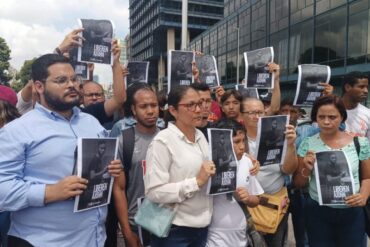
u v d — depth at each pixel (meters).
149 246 2.94
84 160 2.14
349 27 22.27
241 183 2.87
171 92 2.68
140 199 2.98
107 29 3.14
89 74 4.01
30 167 2.12
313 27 25.94
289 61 29.39
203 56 4.69
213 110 4.95
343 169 2.87
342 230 3.02
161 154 2.53
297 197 3.71
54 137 2.16
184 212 2.57
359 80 3.83
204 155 2.67
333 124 3.01
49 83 2.16
